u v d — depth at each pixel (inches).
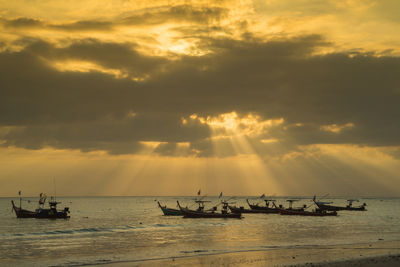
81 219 4987.7
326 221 4549.7
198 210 5310.0
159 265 1694.1
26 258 1945.1
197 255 1957.4
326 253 1998.0
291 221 4544.8
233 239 2701.8
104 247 2329.0
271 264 1689.2
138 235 3021.7
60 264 1764.3
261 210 6314.0
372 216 5684.1
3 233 3208.7
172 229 3543.3
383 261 1745.8
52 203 4992.6
